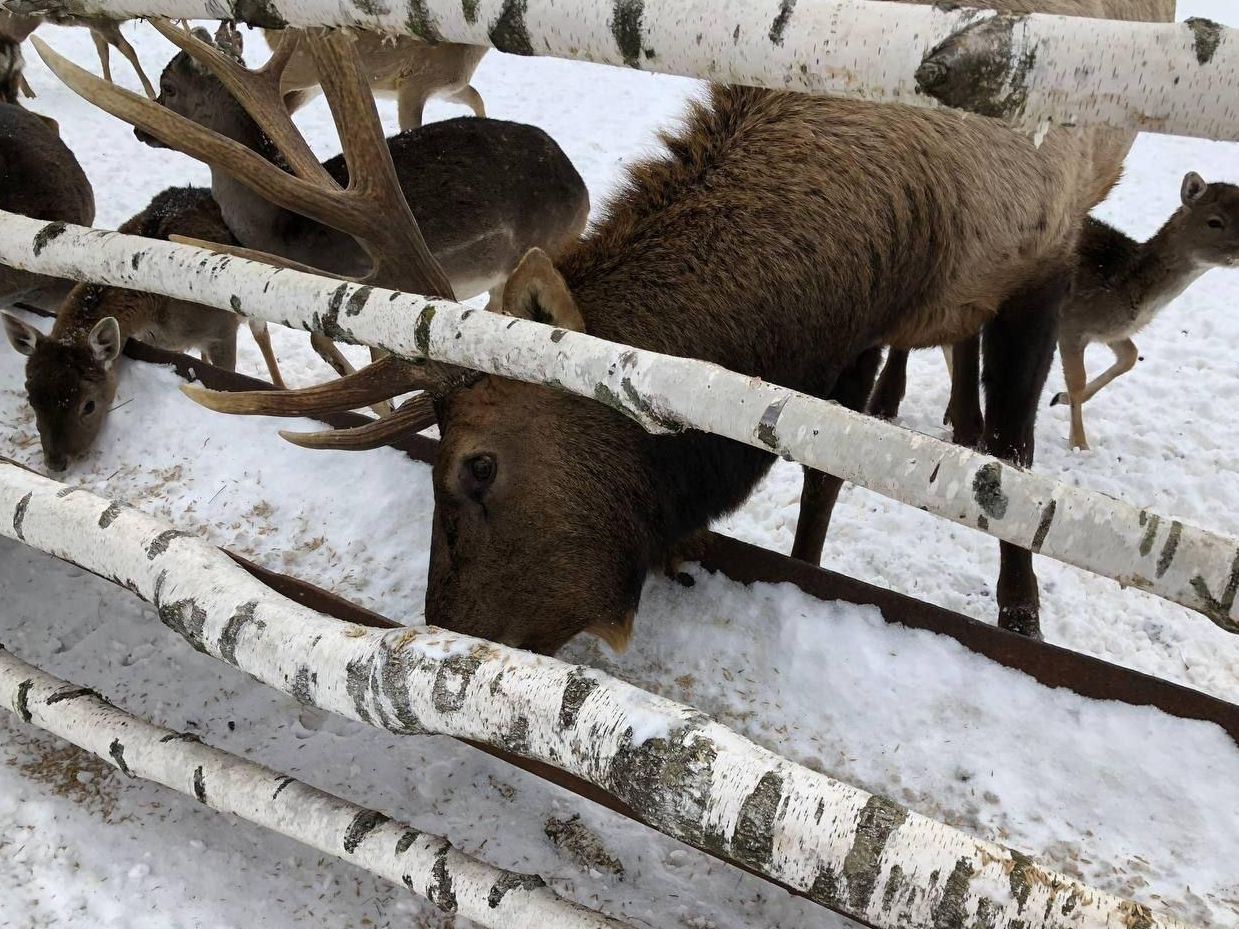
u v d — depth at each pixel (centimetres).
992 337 368
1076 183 352
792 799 175
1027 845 234
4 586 359
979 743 258
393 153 607
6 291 596
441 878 224
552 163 659
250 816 248
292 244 596
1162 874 226
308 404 286
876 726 265
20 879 271
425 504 352
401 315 234
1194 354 680
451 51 792
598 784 192
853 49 156
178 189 631
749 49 164
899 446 192
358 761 297
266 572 299
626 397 213
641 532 286
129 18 221
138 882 269
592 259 287
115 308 530
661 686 285
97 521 258
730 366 284
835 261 289
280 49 306
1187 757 246
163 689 325
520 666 202
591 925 209
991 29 149
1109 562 180
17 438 444
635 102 1070
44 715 277
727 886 261
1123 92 147
